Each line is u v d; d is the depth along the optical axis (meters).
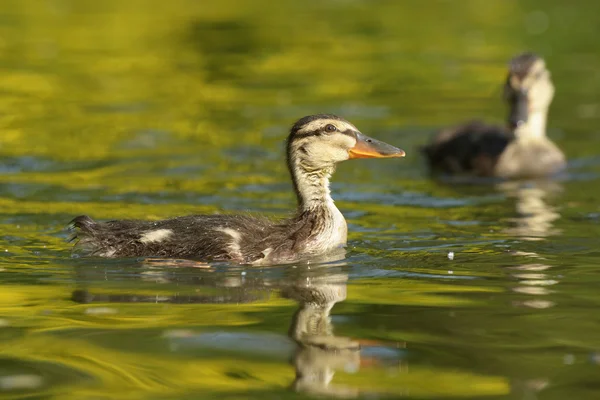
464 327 9.51
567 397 7.81
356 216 14.80
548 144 18.78
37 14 33.28
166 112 21.73
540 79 19.00
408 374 8.34
